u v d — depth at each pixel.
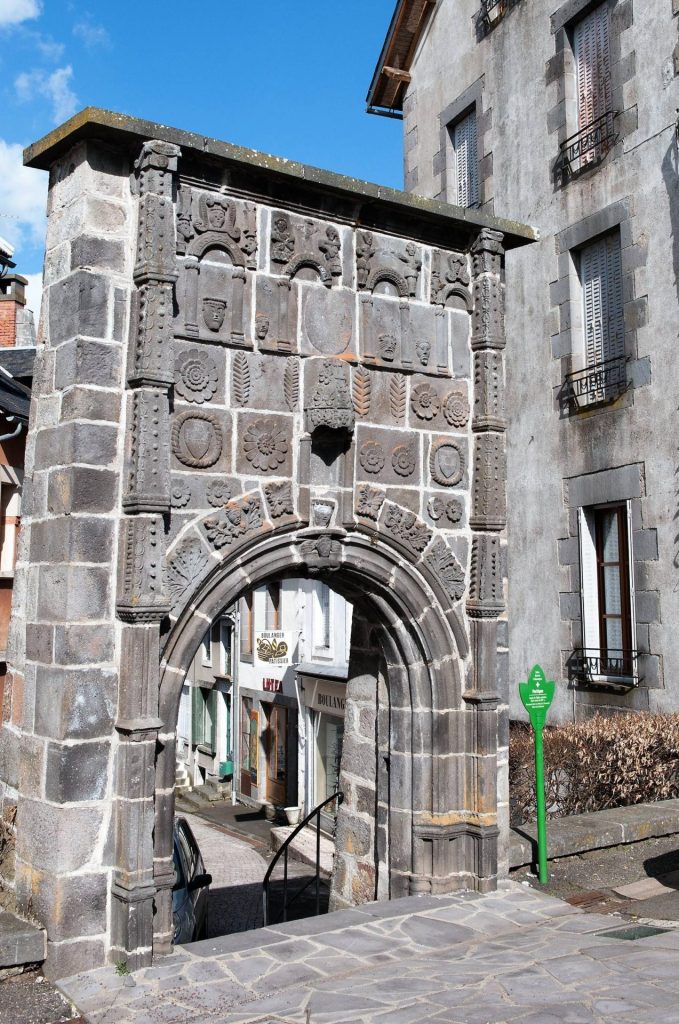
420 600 7.92
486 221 8.20
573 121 13.91
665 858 8.78
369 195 7.52
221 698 24.52
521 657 14.04
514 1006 5.53
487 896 7.81
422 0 17.23
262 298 7.20
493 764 7.99
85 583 6.34
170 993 5.93
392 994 5.85
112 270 6.58
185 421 6.79
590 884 8.16
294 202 7.36
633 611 12.21
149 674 6.38
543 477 13.85
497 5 15.59
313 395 7.34
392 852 8.21
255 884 15.60
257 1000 5.84
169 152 6.59
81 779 6.26
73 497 6.33
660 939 6.61
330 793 18.22
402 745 8.13
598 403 12.98
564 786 9.89
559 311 13.80
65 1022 5.59
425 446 7.99
